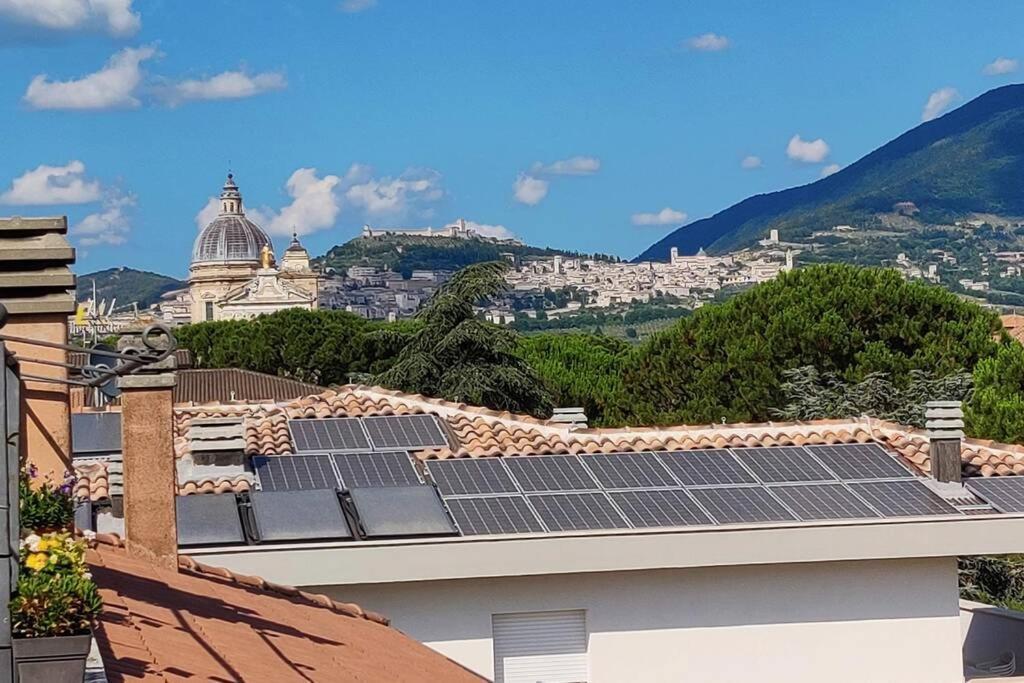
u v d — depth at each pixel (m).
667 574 19.62
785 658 19.78
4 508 6.91
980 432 39.97
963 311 49.09
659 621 19.58
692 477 21.23
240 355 90.69
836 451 22.52
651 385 53.97
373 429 23.12
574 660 19.48
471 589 19.17
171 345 7.89
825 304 49.06
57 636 6.84
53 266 12.07
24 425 11.56
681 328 53.59
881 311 48.47
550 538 18.89
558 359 71.75
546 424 23.80
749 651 19.73
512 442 22.67
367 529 18.73
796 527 19.38
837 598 19.97
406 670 11.48
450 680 11.86
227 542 18.22
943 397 43.22
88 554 11.70
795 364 48.25
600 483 20.89
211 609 11.10
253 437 22.52
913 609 20.12
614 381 62.19
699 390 50.75
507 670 19.34
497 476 21.11
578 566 18.95
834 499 20.38
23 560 7.09
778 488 20.77
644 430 23.44
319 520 18.91
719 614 19.70
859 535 19.53
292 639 10.95
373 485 20.69
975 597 33.62
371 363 89.56
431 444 22.50
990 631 25.28
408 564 18.61
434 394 49.53
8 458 6.92
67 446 11.91
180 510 19.16
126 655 8.12
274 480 20.78
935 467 21.00
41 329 11.90
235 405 25.30
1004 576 33.91
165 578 11.95
